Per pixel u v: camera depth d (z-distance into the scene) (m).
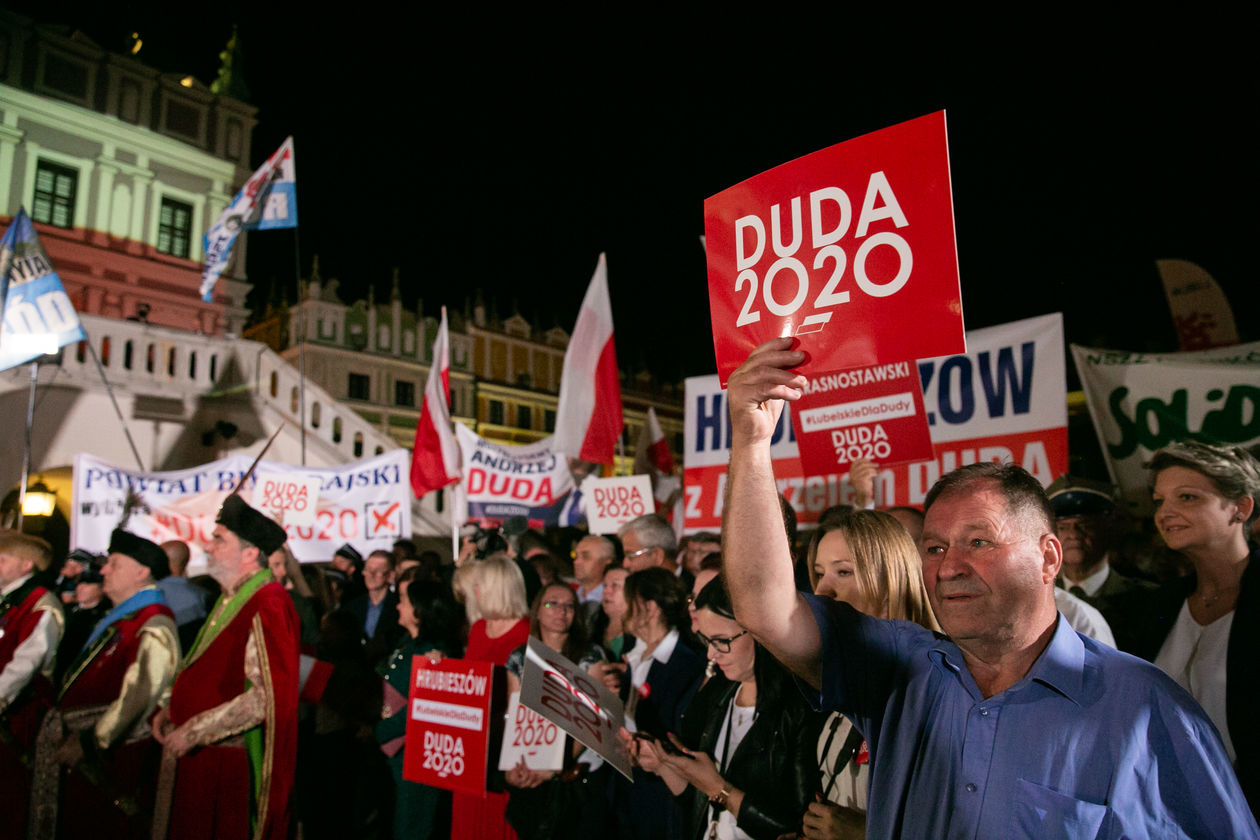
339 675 5.27
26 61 18.64
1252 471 2.62
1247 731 2.35
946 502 1.55
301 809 5.16
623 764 2.97
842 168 1.71
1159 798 1.33
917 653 1.66
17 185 18.19
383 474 9.27
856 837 2.04
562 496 10.23
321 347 30.52
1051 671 1.44
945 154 1.58
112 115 19.84
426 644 4.88
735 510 1.63
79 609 6.93
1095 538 3.93
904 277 1.59
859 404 4.38
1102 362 5.25
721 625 2.67
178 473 8.69
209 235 10.09
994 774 1.43
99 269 19.31
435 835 4.64
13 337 6.86
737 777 2.54
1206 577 2.71
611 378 7.92
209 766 3.90
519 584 4.23
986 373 5.21
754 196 1.84
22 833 4.42
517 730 3.64
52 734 4.34
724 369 1.83
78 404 14.10
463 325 36.34
